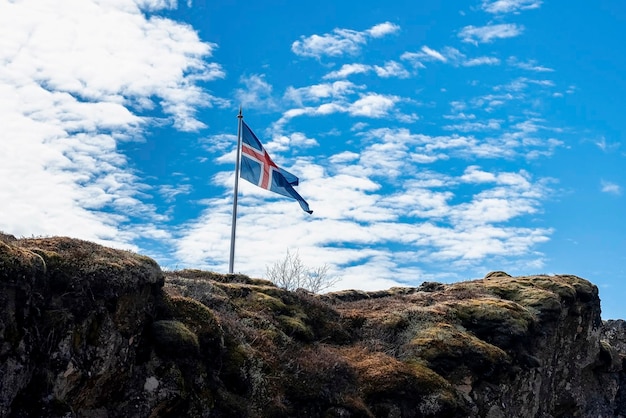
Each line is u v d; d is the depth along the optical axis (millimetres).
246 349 19172
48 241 15766
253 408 18250
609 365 31125
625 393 31875
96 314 15195
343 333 24062
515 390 24688
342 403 19969
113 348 15562
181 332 17047
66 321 14445
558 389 28141
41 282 14258
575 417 28969
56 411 14000
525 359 25422
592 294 30531
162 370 16609
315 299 25219
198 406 16938
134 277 16281
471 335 24969
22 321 13641
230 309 21344
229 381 18266
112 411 15758
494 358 23734
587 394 30062
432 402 21438
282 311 23203
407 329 24703
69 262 15172
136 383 16250
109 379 15594
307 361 20578
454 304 26422
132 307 16266
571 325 29328
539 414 26266
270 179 26938
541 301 27859
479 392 23312
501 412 23609
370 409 20672
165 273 23672
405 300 28078
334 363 21047
